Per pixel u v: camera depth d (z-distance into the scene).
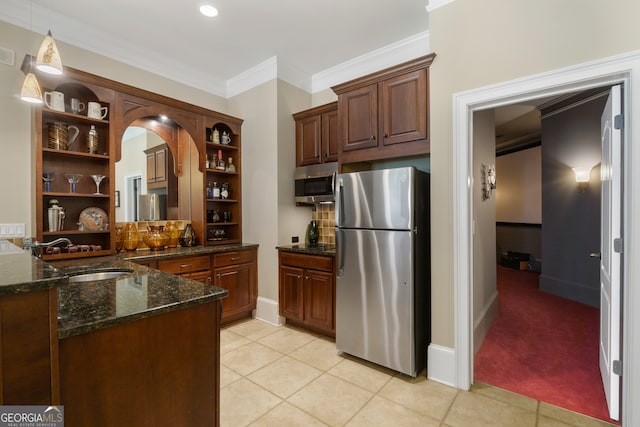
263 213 3.42
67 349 0.93
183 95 3.44
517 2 1.88
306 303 3.02
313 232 3.46
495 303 3.48
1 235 2.24
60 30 2.54
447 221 2.14
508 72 1.90
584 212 3.89
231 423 1.76
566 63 1.72
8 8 2.29
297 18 2.59
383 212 2.30
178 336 1.19
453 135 2.10
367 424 1.75
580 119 3.89
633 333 1.58
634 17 1.56
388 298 2.28
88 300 1.20
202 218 3.30
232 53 3.16
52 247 2.41
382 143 2.49
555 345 2.74
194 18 2.58
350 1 2.39
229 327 3.21
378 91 2.52
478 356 2.55
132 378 1.07
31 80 1.79
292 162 3.46
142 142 3.25
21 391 0.77
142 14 2.51
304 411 1.86
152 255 2.66
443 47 2.14
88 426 0.97
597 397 1.97
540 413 1.82
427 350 2.31
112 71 2.89
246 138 3.61
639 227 1.55
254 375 2.27
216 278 3.12
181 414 1.20
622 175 1.68
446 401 1.95
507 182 6.68
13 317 0.75
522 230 6.39
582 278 3.94
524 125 5.11
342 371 2.33
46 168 2.47
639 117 1.54
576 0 1.70
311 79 3.71
